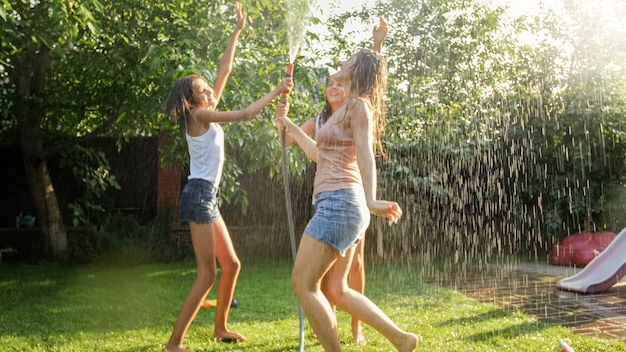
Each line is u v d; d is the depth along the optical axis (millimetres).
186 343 3322
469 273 6598
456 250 8047
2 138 8352
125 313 4215
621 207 7902
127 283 5773
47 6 4434
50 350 3166
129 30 5477
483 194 8211
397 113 7934
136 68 5344
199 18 5234
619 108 7953
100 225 8273
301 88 5910
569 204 7984
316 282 2398
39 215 7664
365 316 2492
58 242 7684
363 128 2402
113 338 3439
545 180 8211
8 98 7750
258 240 8523
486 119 8328
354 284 3299
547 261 7539
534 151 8281
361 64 2562
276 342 3346
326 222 2387
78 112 7109
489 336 3500
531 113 8336
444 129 8023
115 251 7676
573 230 8117
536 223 8266
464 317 4078
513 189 8297
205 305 4340
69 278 6113
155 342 3342
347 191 2430
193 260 7891
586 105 8039
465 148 8055
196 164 3236
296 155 4965
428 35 9422
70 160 7750
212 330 3631
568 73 8586
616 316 4375
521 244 8266
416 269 6871
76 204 7809
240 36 5207
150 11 5582
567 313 4492
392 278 6137
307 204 8500
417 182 7645
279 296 4980
